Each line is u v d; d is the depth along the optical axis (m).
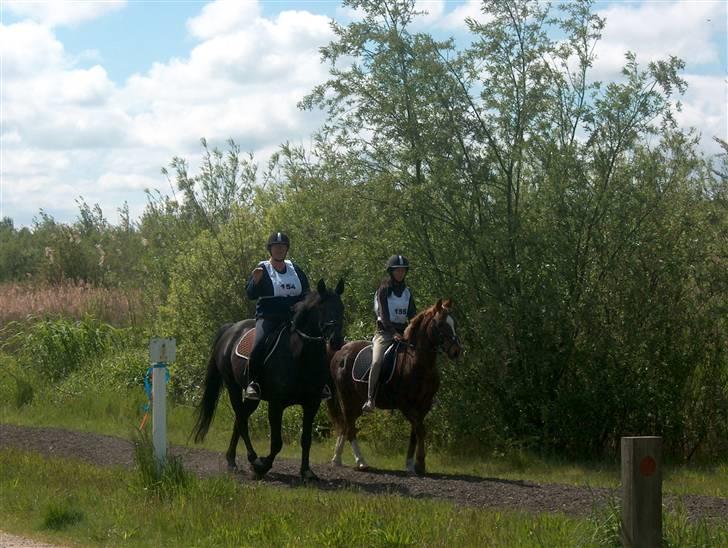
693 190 15.16
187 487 9.66
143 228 23.03
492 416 15.17
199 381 19.25
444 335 12.46
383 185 15.05
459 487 11.27
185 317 19.55
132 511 8.95
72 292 27.72
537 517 8.80
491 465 14.23
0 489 10.14
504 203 15.24
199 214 20.22
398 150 15.34
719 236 14.91
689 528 7.85
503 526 8.30
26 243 47.84
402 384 12.84
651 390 14.70
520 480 12.23
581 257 14.95
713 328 14.96
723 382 15.20
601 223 14.84
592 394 14.74
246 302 19.11
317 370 11.47
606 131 14.85
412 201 14.84
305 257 17.14
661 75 14.60
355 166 15.55
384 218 15.20
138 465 10.09
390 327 12.91
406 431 15.52
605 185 14.78
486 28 15.00
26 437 15.32
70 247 33.00
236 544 7.93
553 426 15.00
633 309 14.81
